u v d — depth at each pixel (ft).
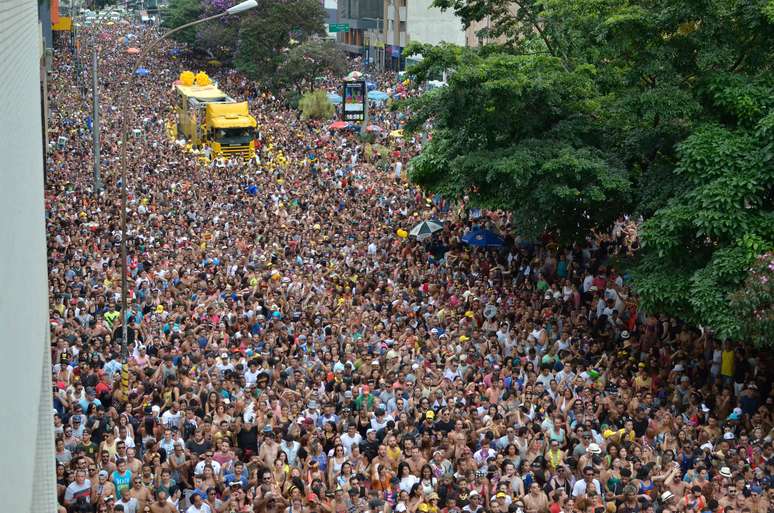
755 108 80.48
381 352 79.30
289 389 69.67
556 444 62.80
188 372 71.61
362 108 227.20
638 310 84.07
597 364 78.18
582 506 55.42
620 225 114.93
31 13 44.57
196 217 135.64
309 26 315.17
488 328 86.79
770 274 70.59
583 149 89.76
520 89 90.22
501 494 54.39
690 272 80.38
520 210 94.53
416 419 66.44
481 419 64.95
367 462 61.16
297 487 55.72
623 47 88.33
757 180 77.30
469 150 100.53
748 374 76.69
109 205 139.44
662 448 64.39
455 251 111.04
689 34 86.53
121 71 369.91
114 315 86.74
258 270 107.34
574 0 99.09
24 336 32.73
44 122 181.98
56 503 48.32
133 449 57.36
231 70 377.50
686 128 85.61
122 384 71.05
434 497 55.11
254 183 162.40
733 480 57.36
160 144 210.59
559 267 101.40
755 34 85.71
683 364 79.61
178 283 99.66
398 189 153.69
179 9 427.33
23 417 30.58
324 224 129.80
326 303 96.02
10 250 28.50
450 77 92.94
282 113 272.10
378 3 396.78
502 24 113.19
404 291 97.86
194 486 56.80
